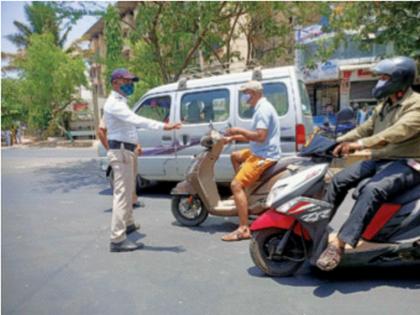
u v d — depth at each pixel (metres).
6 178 10.52
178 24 9.41
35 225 5.46
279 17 11.70
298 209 3.22
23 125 34.12
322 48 11.11
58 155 17.59
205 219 5.17
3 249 4.42
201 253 4.13
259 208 4.51
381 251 3.18
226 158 6.08
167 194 7.35
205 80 6.35
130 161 4.30
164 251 4.22
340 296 3.08
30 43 25.31
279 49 11.84
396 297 3.04
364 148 3.10
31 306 3.04
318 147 3.46
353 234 3.06
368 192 3.05
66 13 9.09
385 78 3.04
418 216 3.10
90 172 11.28
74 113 29.39
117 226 4.23
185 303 3.02
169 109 6.68
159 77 11.87
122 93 4.26
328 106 16.83
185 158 6.52
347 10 8.38
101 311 2.93
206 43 10.48
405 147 3.09
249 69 6.61
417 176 3.07
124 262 3.93
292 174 3.61
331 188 3.37
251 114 5.86
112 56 9.75
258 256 3.44
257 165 4.32
